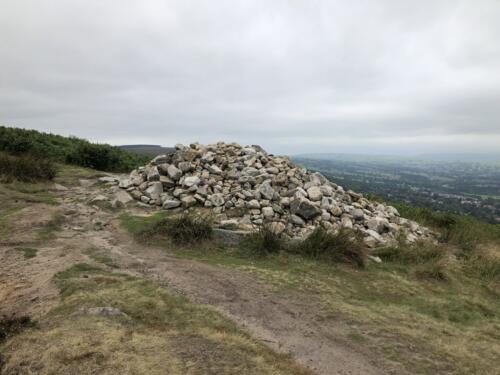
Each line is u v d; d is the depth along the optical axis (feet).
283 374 12.02
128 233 26.68
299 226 29.27
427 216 44.01
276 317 16.81
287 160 40.29
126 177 41.70
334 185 38.78
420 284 23.50
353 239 26.27
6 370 10.78
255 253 24.61
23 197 32.17
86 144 56.08
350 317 17.49
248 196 31.50
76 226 27.45
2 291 16.97
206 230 25.94
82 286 16.87
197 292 18.38
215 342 13.25
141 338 12.68
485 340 16.88
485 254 31.37
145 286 17.66
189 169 36.19
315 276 22.11
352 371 13.37
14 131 58.13
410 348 15.34
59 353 11.40
